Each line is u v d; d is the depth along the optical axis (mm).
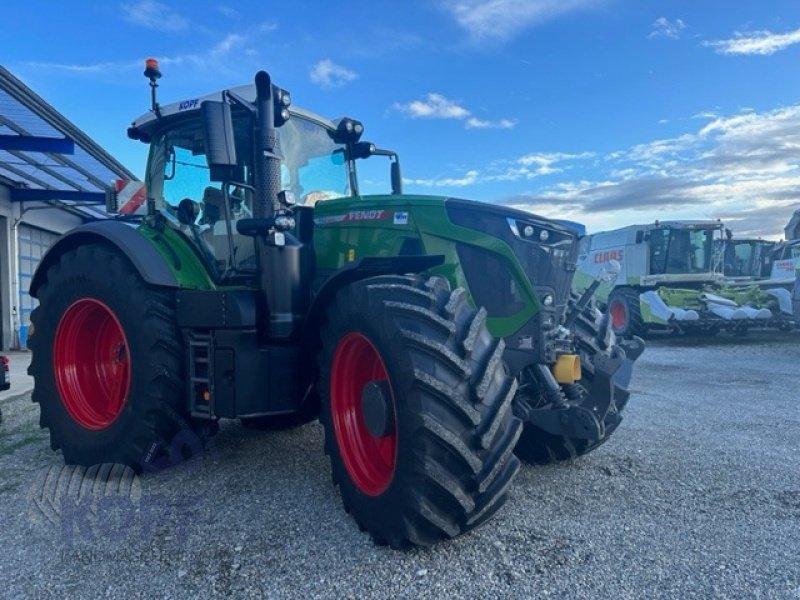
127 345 3857
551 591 2418
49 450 4605
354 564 2652
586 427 3141
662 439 4770
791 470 3971
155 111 4254
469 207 3455
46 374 4320
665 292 13422
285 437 4754
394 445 2896
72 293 4207
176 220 4293
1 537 2994
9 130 10328
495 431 2660
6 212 13805
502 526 3039
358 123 4566
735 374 8625
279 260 3525
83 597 2418
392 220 3594
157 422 3760
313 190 4324
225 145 3361
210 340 3600
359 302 2953
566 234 3652
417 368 2635
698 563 2648
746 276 18844
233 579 2543
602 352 3811
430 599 2369
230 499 3449
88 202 15305
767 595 2383
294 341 3621
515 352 3338
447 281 3086
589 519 3135
